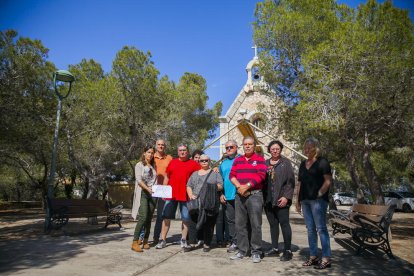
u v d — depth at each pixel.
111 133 14.58
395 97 9.43
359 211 7.17
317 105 9.38
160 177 6.48
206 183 5.75
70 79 9.44
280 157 5.51
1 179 31.09
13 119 13.09
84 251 5.70
